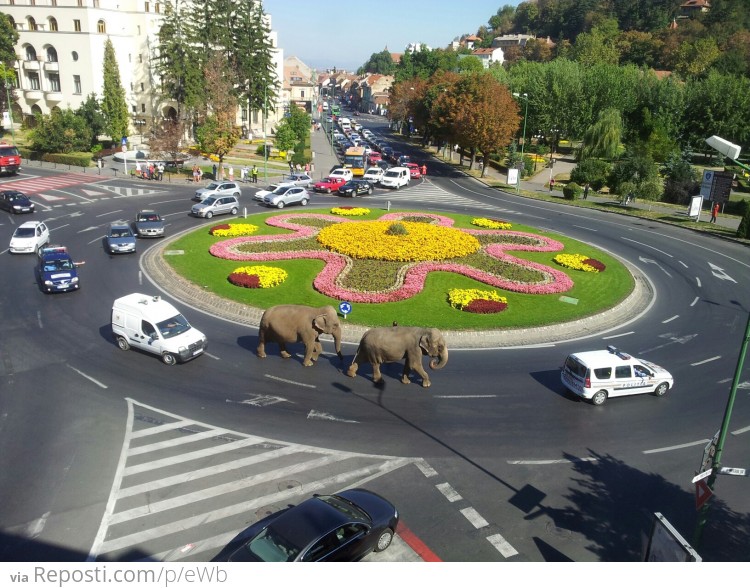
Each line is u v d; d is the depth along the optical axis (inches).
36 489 612.1
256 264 1389.0
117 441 704.4
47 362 904.9
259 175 2819.9
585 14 7224.4
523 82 3521.2
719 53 4566.9
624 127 3321.9
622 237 1862.7
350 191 2364.7
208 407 789.2
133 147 3230.8
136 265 1393.9
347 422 764.0
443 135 3390.7
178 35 3016.7
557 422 788.0
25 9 3198.8
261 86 3474.4
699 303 1294.3
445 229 1675.7
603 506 623.5
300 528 495.2
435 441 729.6
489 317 1120.2
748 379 936.3
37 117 2869.1
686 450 735.7
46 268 1205.1
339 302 1162.6
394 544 551.2
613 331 1117.7
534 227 1932.8
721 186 2073.1
